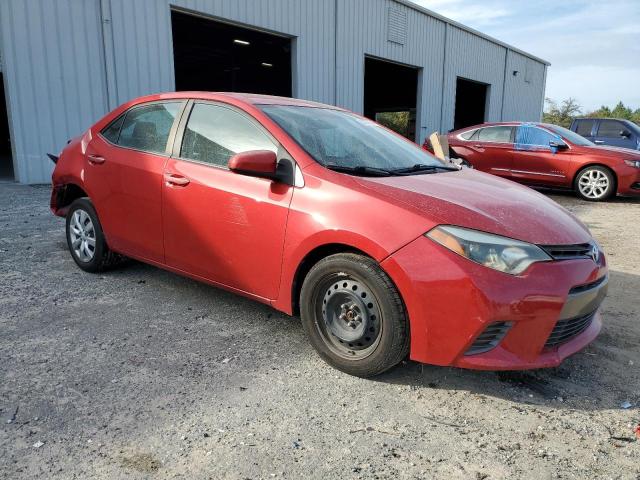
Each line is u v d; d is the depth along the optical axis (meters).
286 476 2.09
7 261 4.85
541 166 10.44
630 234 6.96
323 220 2.87
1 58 8.94
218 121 3.60
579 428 2.49
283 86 27.69
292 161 3.13
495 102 25.17
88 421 2.41
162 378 2.82
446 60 20.66
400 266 2.60
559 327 2.69
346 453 2.25
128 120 4.21
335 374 2.92
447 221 2.63
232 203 3.29
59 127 9.70
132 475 2.06
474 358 2.57
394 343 2.69
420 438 2.37
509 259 2.55
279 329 3.51
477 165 11.20
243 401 2.62
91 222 4.41
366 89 29.22
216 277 3.50
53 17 9.35
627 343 3.44
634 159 9.54
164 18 10.95
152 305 3.86
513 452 2.29
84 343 3.21
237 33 15.85
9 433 2.30
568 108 53.56
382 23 16.98
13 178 10.51
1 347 3.11
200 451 2.23
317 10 14.47
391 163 3.53
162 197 3.70
